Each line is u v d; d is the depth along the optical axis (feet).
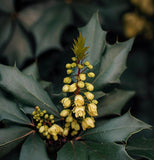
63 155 1.31
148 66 2.45
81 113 1.32
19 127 1.37
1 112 1.36
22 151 1.30
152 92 2.40
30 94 1.38
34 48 1.89
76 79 1.34
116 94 1.50
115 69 1.45
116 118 1.40
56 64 1.86
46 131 1.35
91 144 1.36
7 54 1.87
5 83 1.36
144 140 1.47
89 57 1.45
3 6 1.88
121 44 1.47
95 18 1.47
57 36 1.82
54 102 1.41
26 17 1.89
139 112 2.39
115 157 1.32
